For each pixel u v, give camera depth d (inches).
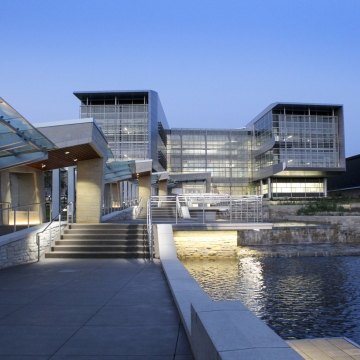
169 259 482.6
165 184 2172.7
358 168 3747.5
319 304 567.2
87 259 552.7
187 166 3666.3
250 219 1052.5
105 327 225.6
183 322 223.6
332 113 3326.8
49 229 595.5
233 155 3718.0
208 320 138.3
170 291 323.9
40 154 600.1
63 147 614.9
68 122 620.1
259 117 3577.8
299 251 1139.3
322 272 839.7
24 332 216.5
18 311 262.8
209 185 2883.9
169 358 177.2
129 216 1167.6
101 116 2940.5
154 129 3016.7
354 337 424.2
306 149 3270.2
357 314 518.3
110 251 578.2
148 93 2920.8
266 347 109.3
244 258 1047.6
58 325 230.2
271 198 3105.3
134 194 1808.6
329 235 1397.6
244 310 153.3
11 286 353.7
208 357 123.5
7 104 369.1
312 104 3245.6
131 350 187.8
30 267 476.7
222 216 1173.1
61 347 191.9
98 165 756.6
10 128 431.5
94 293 321.1
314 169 3225.9
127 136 2898.6
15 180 813.2
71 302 289.0
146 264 500.1
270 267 898.7
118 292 324.8
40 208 823.7
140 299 298.0
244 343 112.7
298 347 339.0
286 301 584.7
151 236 577.0
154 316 248.8
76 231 649.0
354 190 3700.8
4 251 469.7
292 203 2321.6
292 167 3191.4
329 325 470.3
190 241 837.8
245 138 3757.4
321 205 2149.4
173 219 1042.7
